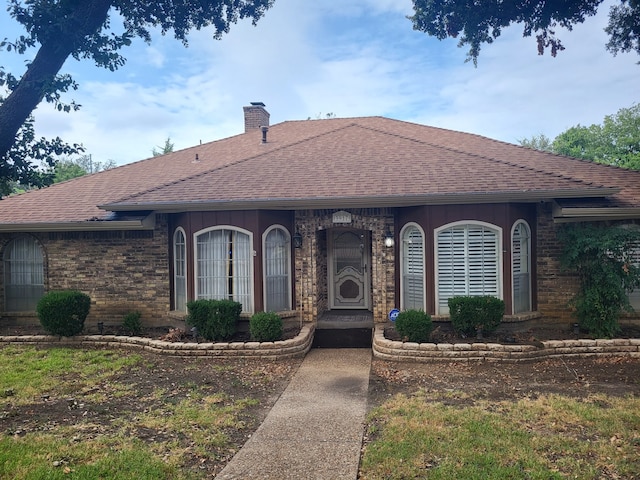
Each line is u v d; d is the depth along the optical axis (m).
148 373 8.52
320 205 10.69
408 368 8.65
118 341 10.41
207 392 7.46
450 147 13.55
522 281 10.80
